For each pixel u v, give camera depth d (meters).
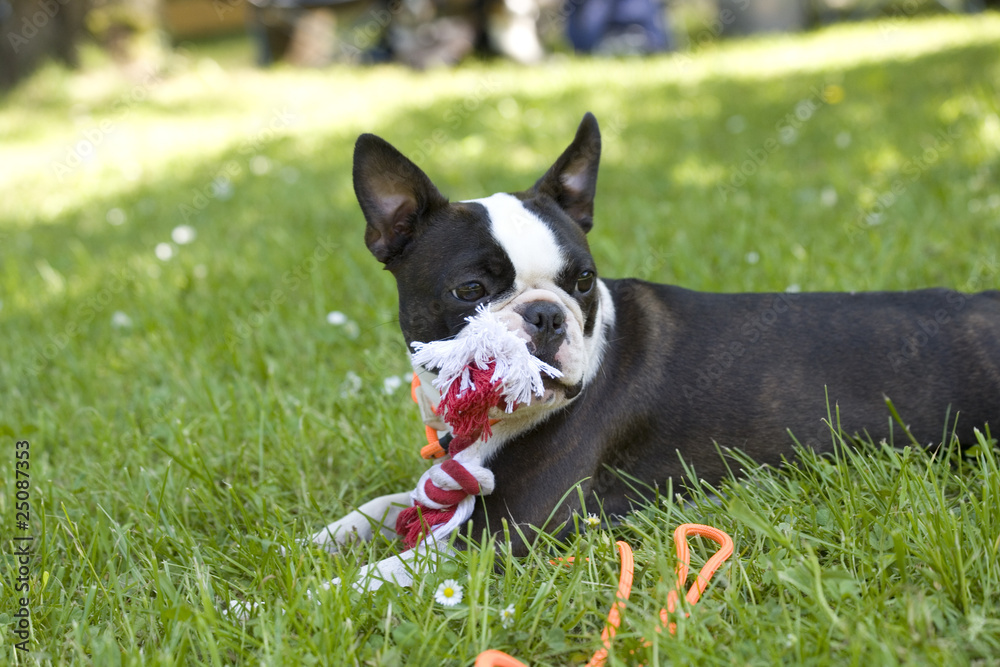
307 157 8.58
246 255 5.70
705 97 9.49
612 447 2.85
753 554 2.43
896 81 9.15
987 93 7.38
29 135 11.22
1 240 7.02
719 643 2.10
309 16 15.19
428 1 13.80
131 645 2.26
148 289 5.26
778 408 2.90
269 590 2.52
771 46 13.59
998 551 2.25
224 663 2.28
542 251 2.60
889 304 3.03
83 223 7.31
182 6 24.70
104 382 4.29
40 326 5.07
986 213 5.00
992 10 14.94
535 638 2.25
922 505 2.51
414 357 2.63
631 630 2.21
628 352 2.92
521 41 13.49
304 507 3.05
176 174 8.55
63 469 3.46
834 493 2.70
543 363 2.45
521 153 7.87
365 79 13.09
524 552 2.65
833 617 2.05
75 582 2.62
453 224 2.70
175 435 3.43
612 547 2.53
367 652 2.23
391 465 3.29
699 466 2.92
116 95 13.19
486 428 2.49
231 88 13.32
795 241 4.92
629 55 13.55
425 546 2.54
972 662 2.00
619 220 5.84
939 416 2.90
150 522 2.98
